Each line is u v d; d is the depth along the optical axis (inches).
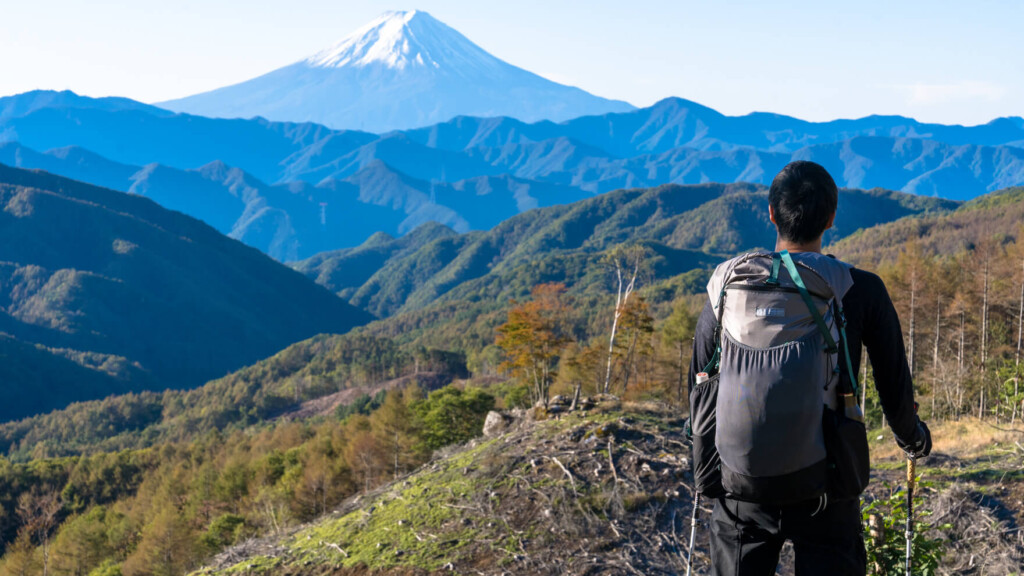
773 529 78.7
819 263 76.0
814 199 79.0
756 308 75.7
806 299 73.7
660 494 339.3
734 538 81.8
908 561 96.3
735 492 75.9
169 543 2271.2
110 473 5002.5
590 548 308.3
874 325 75.9
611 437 416.8
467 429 2174.0
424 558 334.6
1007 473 299.0
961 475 308.5
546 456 408.8
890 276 1822.1
